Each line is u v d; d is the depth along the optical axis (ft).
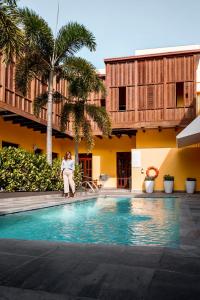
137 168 55.26
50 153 43.57
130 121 58.03
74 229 19.11
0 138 47.96
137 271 8.55
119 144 68.28
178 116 55.77
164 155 54.29
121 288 7.42
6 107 41.81
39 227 19.76
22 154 34.83
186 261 9.49
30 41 42.16
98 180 68.13
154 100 57.31
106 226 20.20
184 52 55.72
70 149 71.00
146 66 58.23
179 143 45.78
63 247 11.38
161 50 69.46
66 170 39.83
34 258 9.87
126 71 59.11
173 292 7.17
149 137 61.41
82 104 52.44
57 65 47.29
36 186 37.29
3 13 27.63
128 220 22.62
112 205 33.04
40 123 52.34
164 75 56.90
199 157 52.49
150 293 7.13
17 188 34.37
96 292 7.22
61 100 50.31
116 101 59.11
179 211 25.21
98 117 53.16
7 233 17.85
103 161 68.85
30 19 42.24
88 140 53.47
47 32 44.04
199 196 43.70
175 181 53.21
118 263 9.27
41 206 26.30
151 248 11.19
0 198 30.35
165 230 18.49
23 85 44.60
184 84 55.98
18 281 7.88
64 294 7.14
